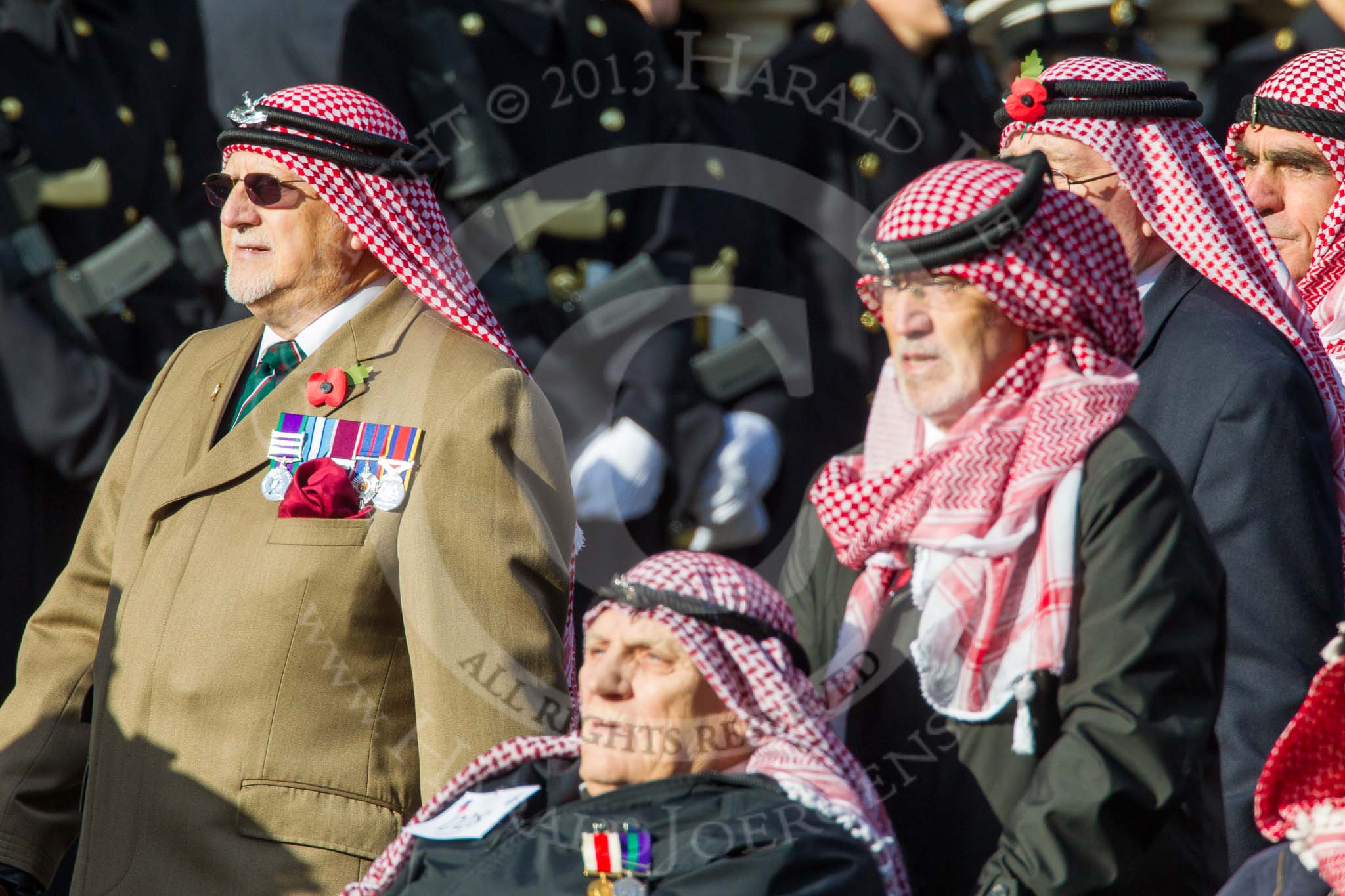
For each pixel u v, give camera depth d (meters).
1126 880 8.14
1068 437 8.66
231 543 10.84
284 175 11.22
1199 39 21.70
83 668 11.93
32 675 12.00
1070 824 8.02
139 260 15.81
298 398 11.17
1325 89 13.77
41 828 11.82
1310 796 8.21
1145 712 8.13
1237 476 10.86
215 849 10.47
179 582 10.90
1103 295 8.94
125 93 16.25
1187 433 11.09
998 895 8.08
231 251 11.42
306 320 11.51
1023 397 8.91
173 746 10.66
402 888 9.17
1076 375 8.84
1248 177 14.17
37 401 14.65
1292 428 10.94
